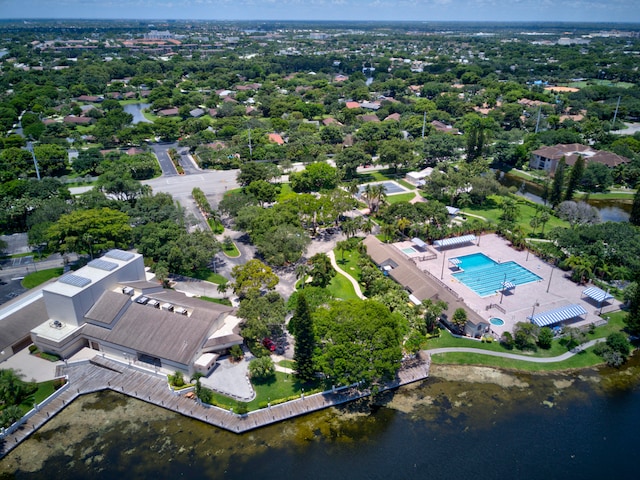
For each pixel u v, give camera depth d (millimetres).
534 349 91875
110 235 114438
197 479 66375
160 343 84500
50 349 87938
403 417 76812
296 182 167250
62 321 91312
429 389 82688
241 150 198125
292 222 127438
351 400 80000
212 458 69625
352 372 74625
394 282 106188
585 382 84438
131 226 128125
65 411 78000
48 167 180250
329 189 170125
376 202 152125
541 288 111000
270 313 88250
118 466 68438
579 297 107125
